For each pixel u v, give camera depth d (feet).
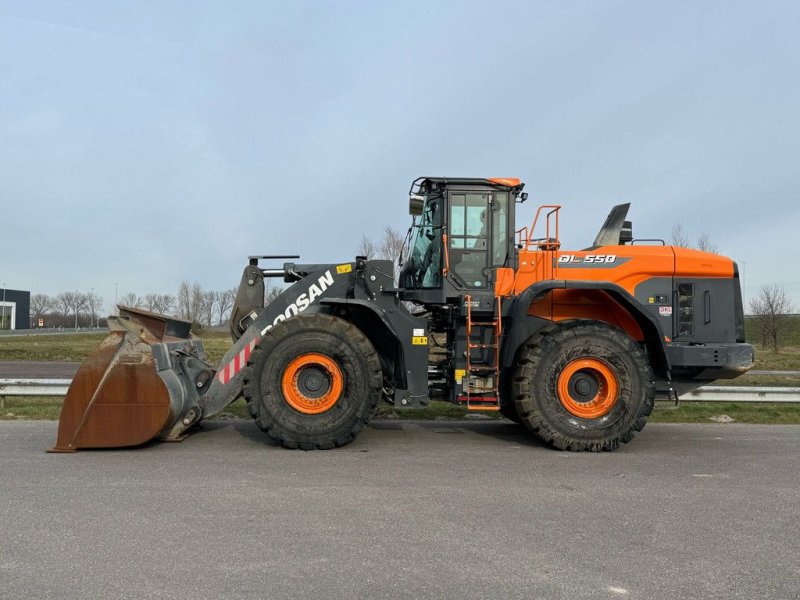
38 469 16.20
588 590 9.15
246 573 9.62
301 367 19.42
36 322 312.29
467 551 10.64
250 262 23.08
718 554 10.68
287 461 17.49
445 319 22.71
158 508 12.85
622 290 20.34
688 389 22.53
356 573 9.66
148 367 18.56
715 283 22.36
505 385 21.58
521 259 21.99
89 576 9.47
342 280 21.70
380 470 16.49
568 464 17.63
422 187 22.76
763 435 22.90
